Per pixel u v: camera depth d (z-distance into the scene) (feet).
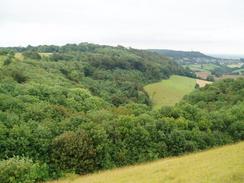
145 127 133.18
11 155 111.04
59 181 94.73
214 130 153.17
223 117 158.20
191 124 148.56
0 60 285.84
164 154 129.90
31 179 89.04
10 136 114.52
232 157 78.33
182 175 67.21
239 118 161.99
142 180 69.05
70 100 190.39
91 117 141.28
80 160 111.45
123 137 126.82
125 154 122.01
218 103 208.54
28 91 188.24
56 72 302.66
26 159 96.17
